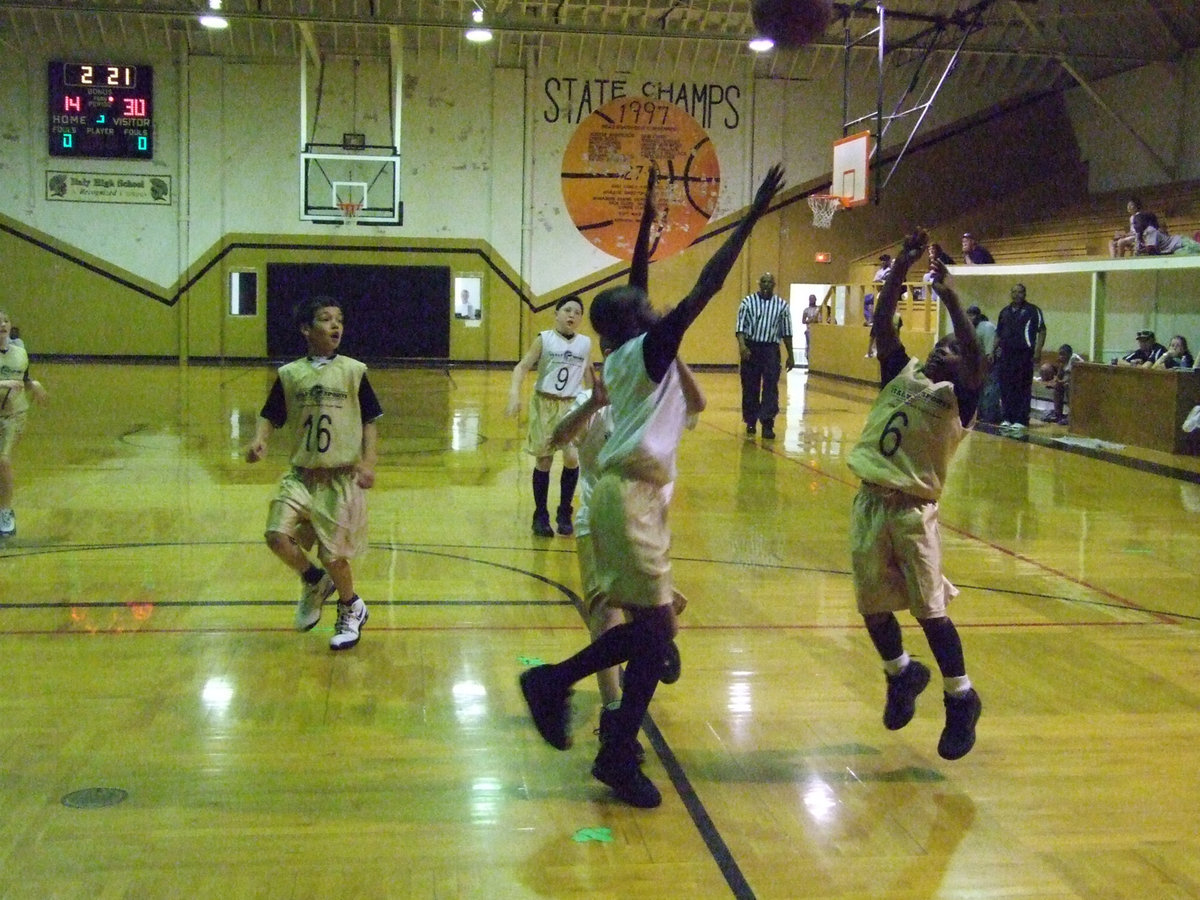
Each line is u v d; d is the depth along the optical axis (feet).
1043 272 50.60
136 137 75.61
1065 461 38.78
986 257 62.44
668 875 10.35
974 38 74.33
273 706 14.43
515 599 19.74
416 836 11.02
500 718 14.19
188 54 75.31
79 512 26.68
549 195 78.79
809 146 80.28
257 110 76.28
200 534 24.44
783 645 17.47
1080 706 15.02
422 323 79.25
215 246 77.05
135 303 77.15
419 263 78.69
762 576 21.88
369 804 11.69
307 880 10.11
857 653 17.12
